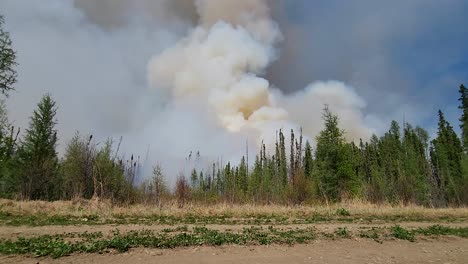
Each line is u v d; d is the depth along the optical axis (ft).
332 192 133.59
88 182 98.99
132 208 76.59
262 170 223.71
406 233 47.03
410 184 118.01
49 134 139.23
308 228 51.90
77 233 40.73
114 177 97.50
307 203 104.22
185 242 35.24
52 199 111.55
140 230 45.85
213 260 29.32
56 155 139.33
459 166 220.43
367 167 249.55
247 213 77.41
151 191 92.99
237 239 38.37
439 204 142.92
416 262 31.83
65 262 26.32
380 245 40.24
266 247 36.09
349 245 39.42
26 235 38.55
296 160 184.65
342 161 139.95
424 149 237.86
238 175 231.30
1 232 40.29
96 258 27.99
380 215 80.28
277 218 70.49
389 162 226.79
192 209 80.43
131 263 27.07
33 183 109.70
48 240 34.42
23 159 126.82
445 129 256.11
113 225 51.93
